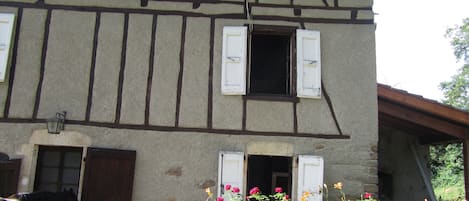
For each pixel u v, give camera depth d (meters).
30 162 6.19
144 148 6.29
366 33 6.69
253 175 8.51
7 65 6.39
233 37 6.52
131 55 6.53
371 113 6.47
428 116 7.10
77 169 6.73
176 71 6.50
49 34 6.55
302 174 6.17
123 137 6.30
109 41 6.56
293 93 6.52
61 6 6.62
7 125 6.29
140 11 6.65
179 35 6.60
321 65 6.57
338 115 6.45
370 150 6.38
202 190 6.20
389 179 9.38
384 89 6.76
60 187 6.65
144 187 6.20
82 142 6.28
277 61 8.84
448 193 14.34
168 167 6.25
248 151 6.31
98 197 6.11
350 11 6.71
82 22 6.59
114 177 6.16
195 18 6.66
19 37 6.54
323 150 6.35
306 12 6.70
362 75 6.57
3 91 6.37
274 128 6.37
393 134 9.34
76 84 6.43
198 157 6.28
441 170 16.97
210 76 6.50
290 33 6.80
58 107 6.36
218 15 6.67
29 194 5.25
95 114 6.36
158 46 6.56
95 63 6.49
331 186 6.27
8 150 6.22
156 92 6.43
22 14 6.60
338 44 6.64
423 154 8.99
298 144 6.35
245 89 6.39
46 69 6.46
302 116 6.42
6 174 6.11
